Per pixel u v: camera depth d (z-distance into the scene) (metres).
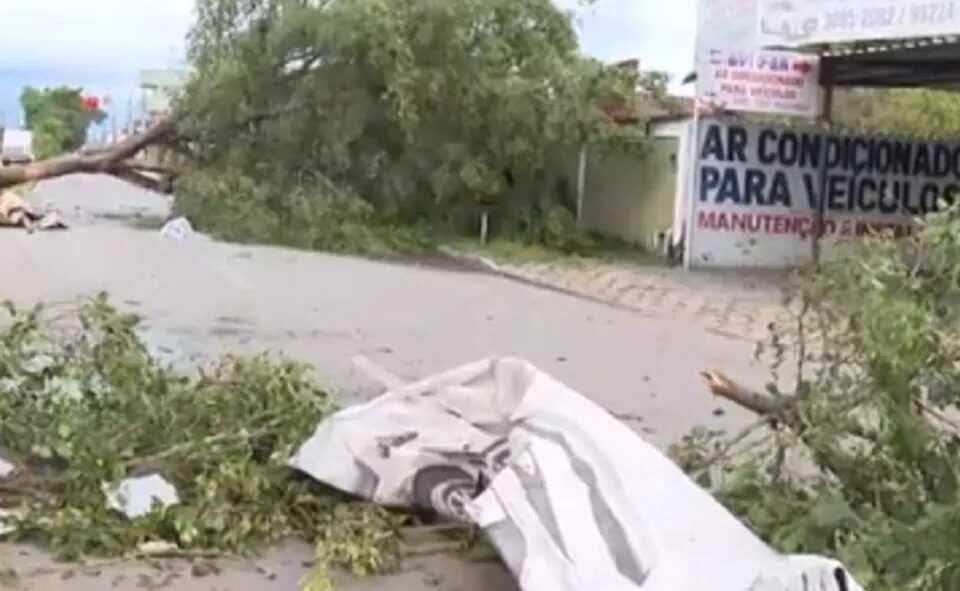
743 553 3.38
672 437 6.16
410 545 4.29
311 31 17.17
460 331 9.70
